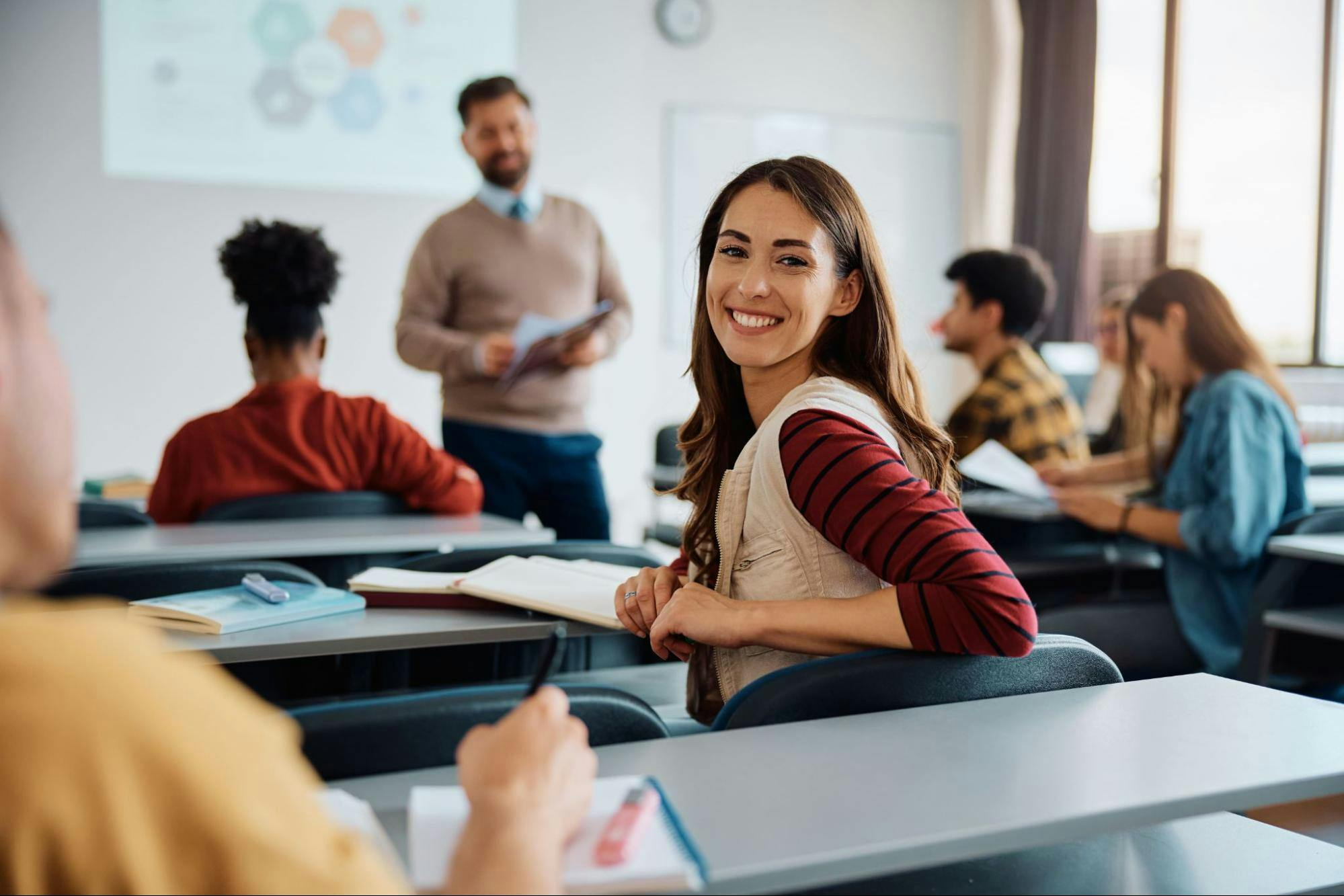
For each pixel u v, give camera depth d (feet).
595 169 20.16
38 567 1.65
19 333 1.61
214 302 17.88
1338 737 3.17
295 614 4.78
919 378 4.57
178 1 17.29
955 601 3.58
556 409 10.65
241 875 1.63
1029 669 3.70
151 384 17.70
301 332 7.86
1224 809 2.77
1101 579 9.97
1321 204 17.47
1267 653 7.58
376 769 2.93
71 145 17.04
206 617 4.56
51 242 17.04
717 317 4.46
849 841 2.47
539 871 2.14
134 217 17.39
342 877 1.74
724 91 20.94
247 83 17.67
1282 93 17.87
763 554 4.21
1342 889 3.20
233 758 1.67
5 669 1.55
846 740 3.13
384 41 18.29
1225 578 8.41
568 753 2.35
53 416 1.64
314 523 7.63
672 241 20.74
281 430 7.82
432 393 19.15
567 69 19.84
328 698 5.75
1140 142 19.80
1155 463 9.65
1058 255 20.54
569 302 11.00
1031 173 21.04
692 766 2.92
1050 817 2.60
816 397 4.11
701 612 4.05
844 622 3.71
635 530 20.81
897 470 3.86
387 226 18.58
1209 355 8.68
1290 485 8.50
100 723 1.55
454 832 2.45
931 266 22.59
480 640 4.70
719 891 2.31
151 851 1.58
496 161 10.53
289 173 17.98
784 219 4.30
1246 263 18.49
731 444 4.80
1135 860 3.34
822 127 21.68
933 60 22.40
